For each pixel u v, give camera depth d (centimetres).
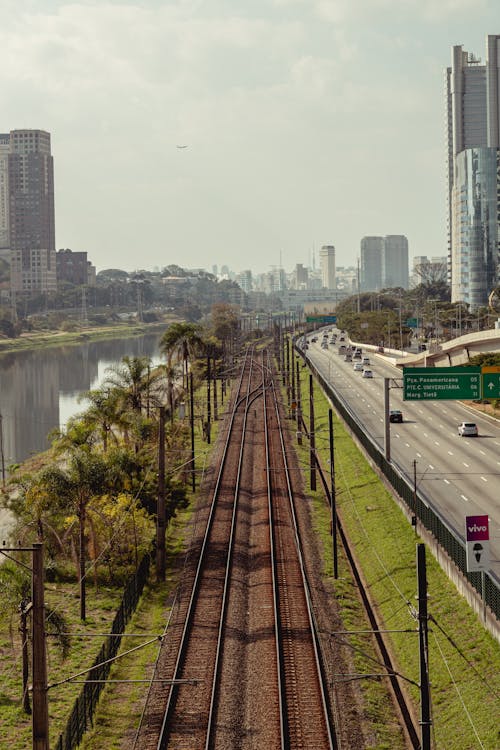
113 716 4003
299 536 6750
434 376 6900
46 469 5812
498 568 5006
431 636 4525
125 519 6125
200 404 14725
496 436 10275
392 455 9038
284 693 3944
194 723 3734
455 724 3697
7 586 4475
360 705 3919
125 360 9212
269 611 5094
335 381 16912
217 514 7519
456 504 6794
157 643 4772
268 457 10006
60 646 4806
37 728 2933
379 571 5731
